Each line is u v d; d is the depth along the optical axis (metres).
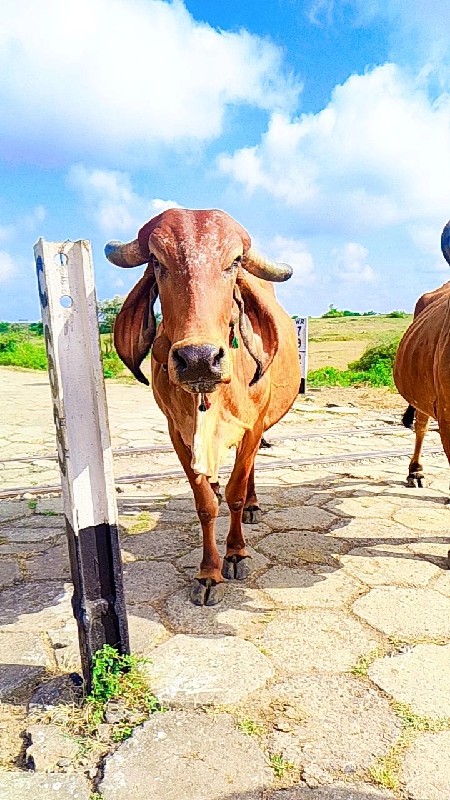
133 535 4.61
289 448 7.68
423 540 4.46
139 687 2.67
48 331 2.44
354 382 15.67
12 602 3.55
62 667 2.86
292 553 4.23
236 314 3.13
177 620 3.30
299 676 2.78
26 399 13.09
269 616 3.34
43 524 4.94
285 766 2.23
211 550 3.64
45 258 2.36
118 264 3.21
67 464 2.50
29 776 2.19
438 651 2.98
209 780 2.16
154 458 7.29
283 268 3.34
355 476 6.29
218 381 2.57
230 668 2.83
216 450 3.11
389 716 2.50
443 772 2.20
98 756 2.29
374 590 3.64
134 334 3.31
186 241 2.77
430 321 4.50
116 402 12.62
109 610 2.67
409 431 8.79
